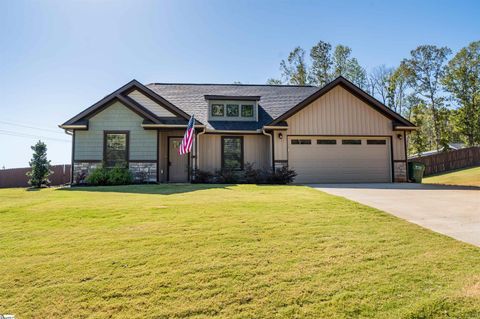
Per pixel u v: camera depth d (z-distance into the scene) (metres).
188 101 15.43
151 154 12.80
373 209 6.14
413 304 2.42
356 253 3.55
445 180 17.11
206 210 5.92
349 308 2.38
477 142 31.34
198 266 3.16
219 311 2.35
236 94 16.47
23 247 3.78
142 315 2.30
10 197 8.19
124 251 3.61
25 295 2.59
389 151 14.18
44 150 14.38
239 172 13.95
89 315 2.31
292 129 13.71
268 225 4.77
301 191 9.02
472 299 2.47
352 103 14.07
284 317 2.28
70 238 4.14
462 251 3.63
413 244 3.89
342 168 13.90
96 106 12.63
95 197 7.84
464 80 31.55
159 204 6.60
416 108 31.34
